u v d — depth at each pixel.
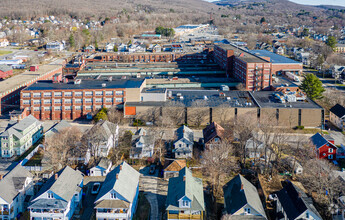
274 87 170.12
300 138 116.69
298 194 74.69
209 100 147.12
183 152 108.38
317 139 111.00
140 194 88.88
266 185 92.31
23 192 83.44
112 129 117.56
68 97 145.50
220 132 113.25
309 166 95.69
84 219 79.12
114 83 156.50
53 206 74.94
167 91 159.12
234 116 137.88
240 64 187.25
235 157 108.19
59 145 104.75
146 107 140.88
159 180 96.38
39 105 145.50
